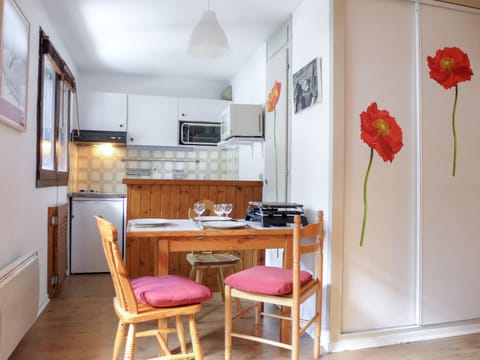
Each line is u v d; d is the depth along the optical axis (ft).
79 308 9.59
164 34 11.53
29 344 7.43
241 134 11.93
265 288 6.30
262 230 7.42
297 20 9.50
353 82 7.79
